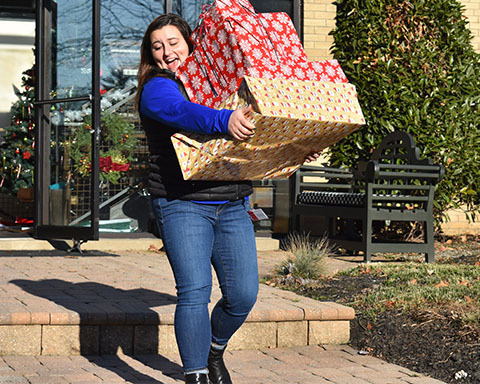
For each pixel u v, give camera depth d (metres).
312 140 3.28
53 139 8.65
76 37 8.48
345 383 4.17
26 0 12.72
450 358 4.51
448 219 9.40
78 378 4.11
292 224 9.26
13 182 12.05
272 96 3.01
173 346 4.78
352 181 9.05
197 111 3.11
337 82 3.34
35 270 6.62
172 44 3.46
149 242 8.88
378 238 9.58
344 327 5.11
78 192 8.42
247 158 3.21
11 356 4.54
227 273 3.54
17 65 13.65
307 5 9.72
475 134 9.16
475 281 6.16
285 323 4.99
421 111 8.98
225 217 3.50
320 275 6.56
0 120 13.56
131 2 9.34
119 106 9.20
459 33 9.31
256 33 3.19
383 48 9.18
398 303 5.39
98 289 5.63
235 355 4.77
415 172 7.89
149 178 3.51
